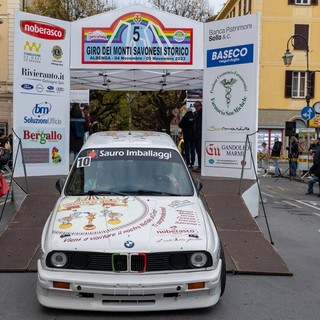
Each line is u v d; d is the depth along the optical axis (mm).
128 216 5387
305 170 22094
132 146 6879
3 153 20719
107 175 6434
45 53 11695
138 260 4809
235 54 11570
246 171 11562
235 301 5684
